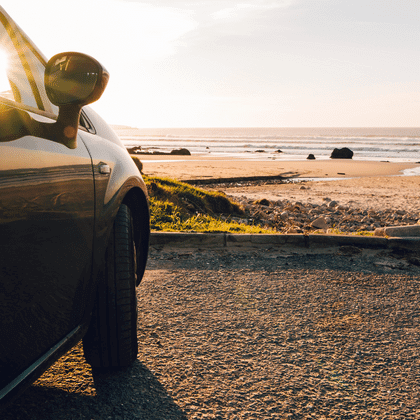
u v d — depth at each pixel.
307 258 4.68
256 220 9.76
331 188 18.47
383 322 3.04
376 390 2.18
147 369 2.27
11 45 1.71
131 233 2.19
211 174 23.78
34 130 1.52
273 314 3.12
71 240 1.65
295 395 2.11
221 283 3.78
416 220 10.54
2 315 1.26
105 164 2.04
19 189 1.31
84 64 1.54
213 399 2.04
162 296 3.39
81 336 1.81
